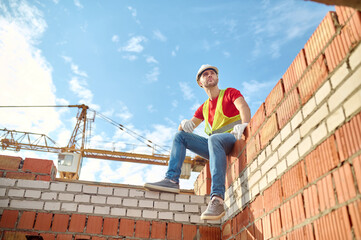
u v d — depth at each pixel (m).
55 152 34.59
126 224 3.76
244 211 3.12
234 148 3.64
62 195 3.83
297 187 2.07
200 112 4.50
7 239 3.49
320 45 1.94
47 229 3.62
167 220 3.86
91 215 3.76
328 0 1.18
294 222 2.05
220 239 3.83
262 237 2.58
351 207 1.50
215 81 4.13
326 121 1.82
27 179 4.09
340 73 1.72
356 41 1.60
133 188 4.35
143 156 33.97
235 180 3.53
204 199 4.07
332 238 1.62
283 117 2.41
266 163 2.67
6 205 3.68
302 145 2.07
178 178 4.07
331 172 1.70
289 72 2.37
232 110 3.93
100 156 34.41
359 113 1.53
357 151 1.51
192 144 4.15
